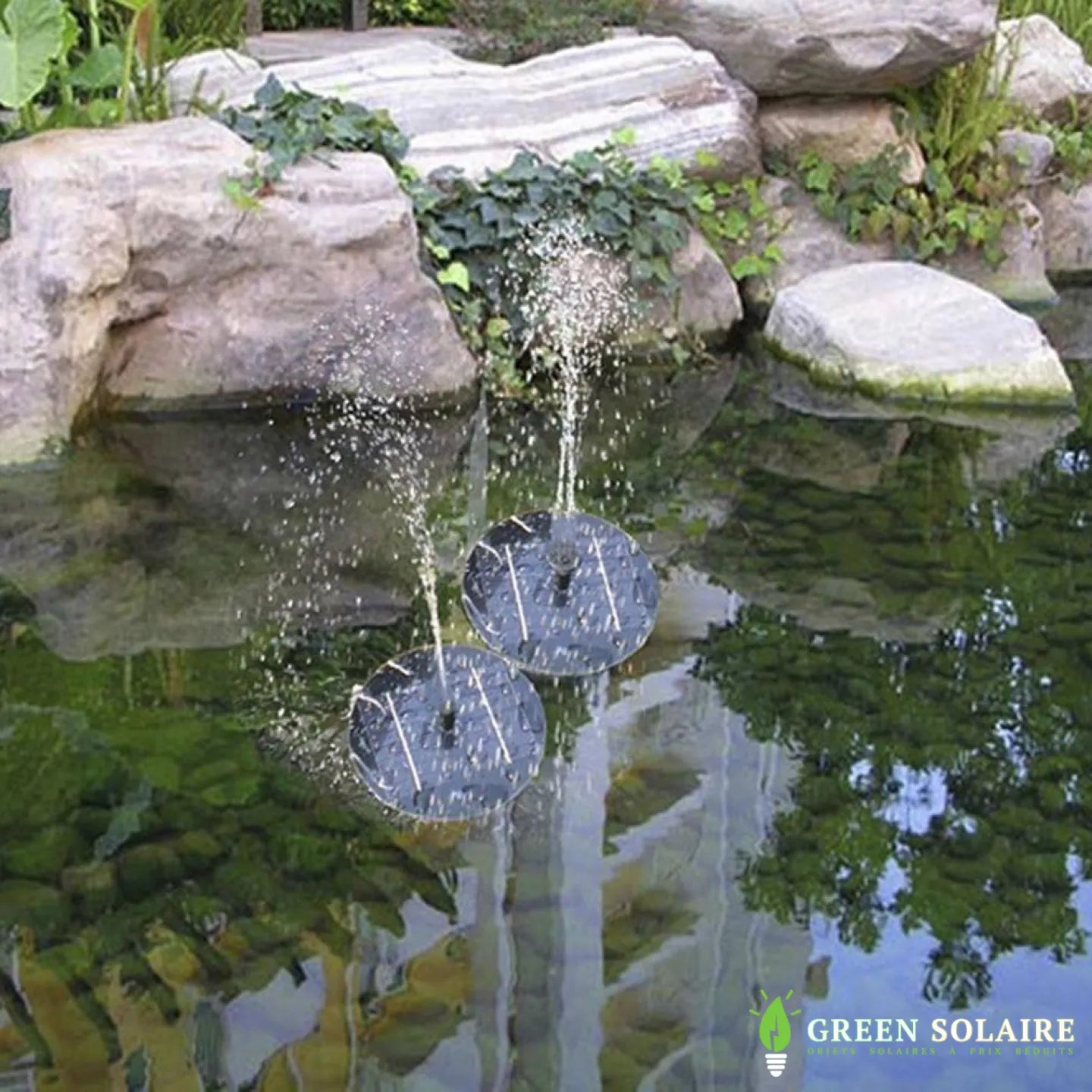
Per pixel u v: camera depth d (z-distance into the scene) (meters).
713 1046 1.97
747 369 5.35
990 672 3.10
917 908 2.29
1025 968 2.17
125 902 2.25
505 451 4.43
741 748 2.76
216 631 3.18
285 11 8.29
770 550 3.74
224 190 4.44
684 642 3.20
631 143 5.54
